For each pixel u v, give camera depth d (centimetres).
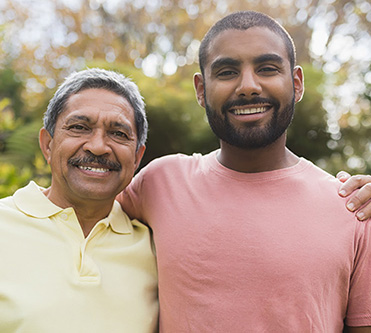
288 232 152
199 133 526
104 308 154
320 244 150
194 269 155
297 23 841
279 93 161
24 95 614
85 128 163
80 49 911
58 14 908
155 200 176
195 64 828
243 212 158
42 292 148
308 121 522
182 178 177
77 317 148
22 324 142
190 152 534
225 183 168
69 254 157
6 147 416
